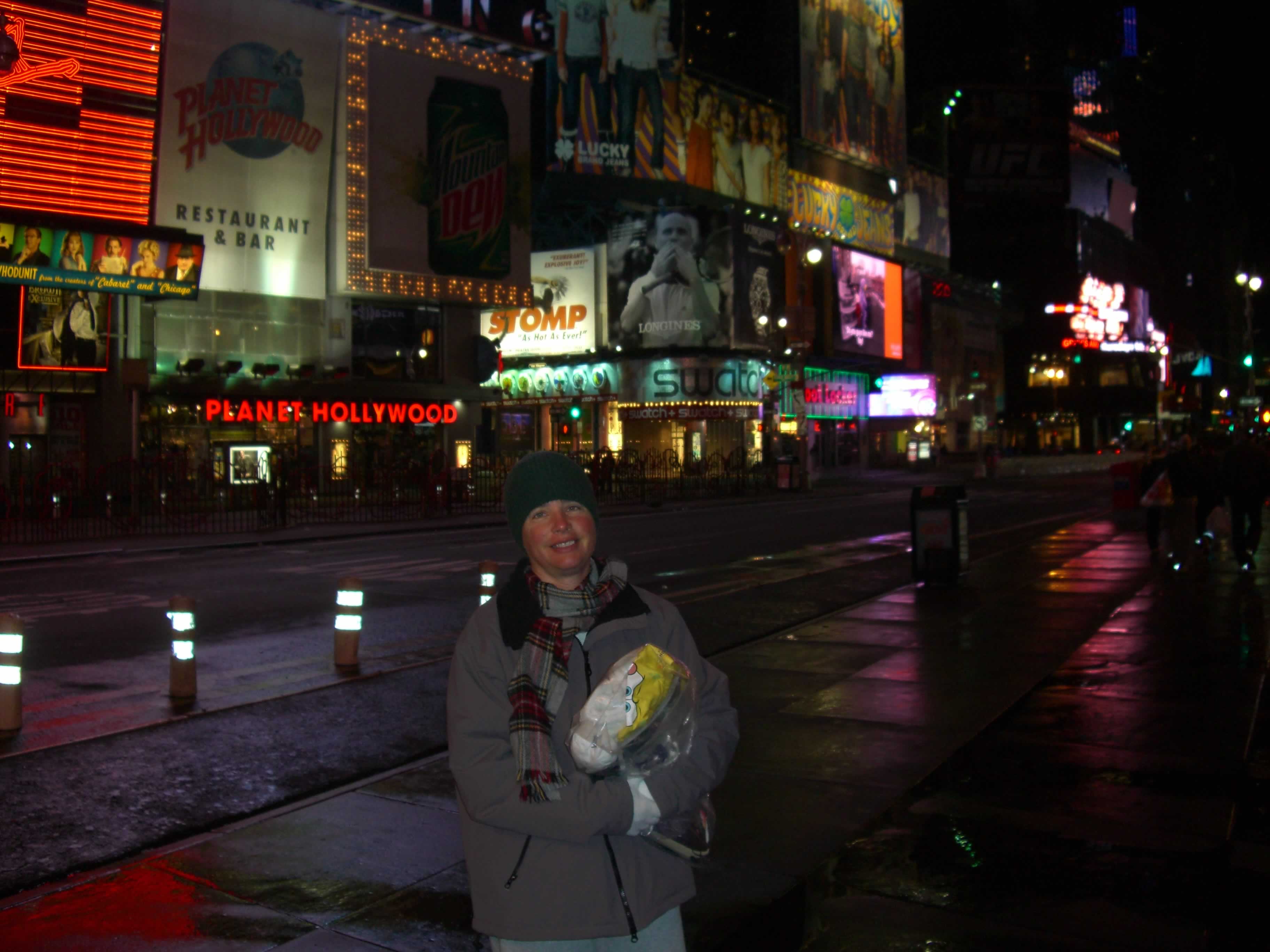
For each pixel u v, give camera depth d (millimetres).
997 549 18219
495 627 2434
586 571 2580
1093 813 5227
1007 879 4457
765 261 50531
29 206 26953
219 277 31109
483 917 2312
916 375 62406
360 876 4582
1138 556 16359
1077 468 66000
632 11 46812
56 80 27281
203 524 24391
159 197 29547
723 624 11117
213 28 30266
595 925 2277
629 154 46656
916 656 9148
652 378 48312
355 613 9219
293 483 27594
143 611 12398
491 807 2248
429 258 35312
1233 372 116500
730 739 2502
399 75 34344
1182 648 9172
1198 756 6141
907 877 4484
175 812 5543
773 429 45812
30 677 8828
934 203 70500
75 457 28984
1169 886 4371
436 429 36844
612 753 2236
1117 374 92250
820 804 5383
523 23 36406
